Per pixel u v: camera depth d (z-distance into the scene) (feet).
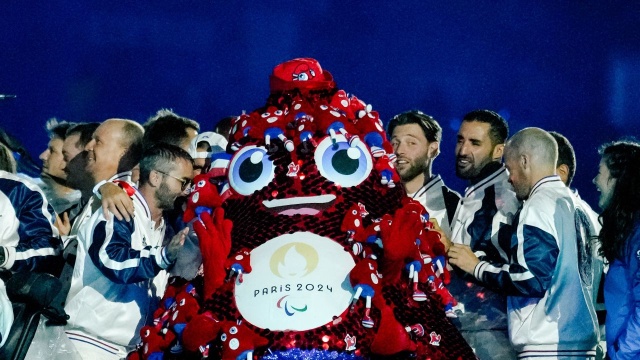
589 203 13.06
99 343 10.09
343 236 7.90
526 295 10.50
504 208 11.42
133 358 8.28
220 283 7.81
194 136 11.98
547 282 10.52
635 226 10.35
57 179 11.93
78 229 10.54
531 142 11.07
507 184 11.57
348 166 8.16
